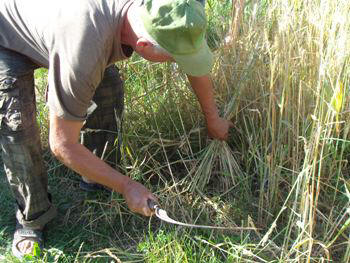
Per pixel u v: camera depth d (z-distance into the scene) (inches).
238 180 84.2
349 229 73.4
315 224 73.9
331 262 70.0
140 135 90.7
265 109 79.1
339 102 62.1
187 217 79.2
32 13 60.4
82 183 87.4
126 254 72.9
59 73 57.0
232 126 87.5
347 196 72.1
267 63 81.0
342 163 82.1
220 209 80.2
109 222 80.2
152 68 92.6
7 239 80.0
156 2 53.4
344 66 73.7
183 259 70.6
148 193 65.4
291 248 67.6
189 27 52.7
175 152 90.5
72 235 80.0
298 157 76.3
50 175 91.9
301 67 75.0
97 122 80.4
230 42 85.8
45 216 77.2
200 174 84.0
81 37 55.1
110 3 56.6
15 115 65.6
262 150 79.8
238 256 69.5
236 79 84.9
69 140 60.7
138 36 55.7
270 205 78.1
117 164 86.4
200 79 72.9
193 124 90.0
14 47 64.5
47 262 74.7
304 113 74.9
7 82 64.2
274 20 81.1
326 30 74.8
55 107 58.3
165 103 91.4
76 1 56.7
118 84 79.5
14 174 71.3
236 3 83.0
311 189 64.8
